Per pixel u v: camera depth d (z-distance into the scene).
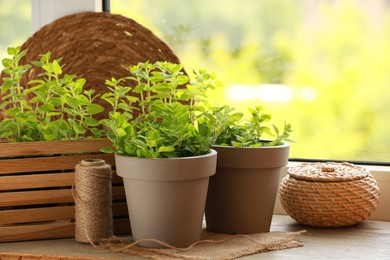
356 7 2.07
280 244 1.43
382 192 1.73
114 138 1.40
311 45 2.09
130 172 1.34
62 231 1.49
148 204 1.35
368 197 1.56
